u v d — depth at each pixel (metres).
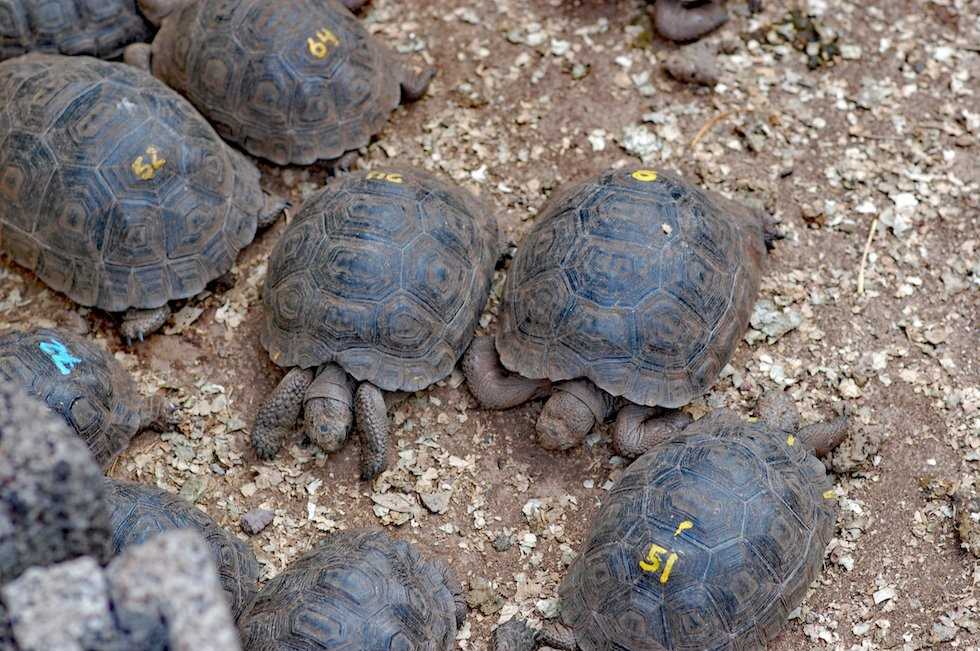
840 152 6.70
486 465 5.54
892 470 5.45
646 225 5.39
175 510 4.77
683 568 4.48
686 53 7.10
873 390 5.71
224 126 6.42
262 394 5.79
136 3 7.03
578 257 5.37
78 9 6.83
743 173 6.60
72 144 5.75
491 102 7.01
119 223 5.69
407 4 7.49
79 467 2.76
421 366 5.41
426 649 4.36
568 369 5.27
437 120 6.90
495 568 5.19
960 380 5.72
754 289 5.71
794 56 7.18
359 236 5.43
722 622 4.48
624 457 5.50
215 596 2.46
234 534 5.21
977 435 5.52
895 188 6.50
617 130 6.84
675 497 4.64
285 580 4.48
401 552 4.72
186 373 5.85
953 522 5.25
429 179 5.96
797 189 6.52
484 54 7.27
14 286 6.18
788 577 4.64
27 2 6.70
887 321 5.98
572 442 5.40
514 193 6.55
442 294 5.47
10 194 5.85
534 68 7.19
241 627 4.30
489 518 5.36
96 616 2.42
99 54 6.94
